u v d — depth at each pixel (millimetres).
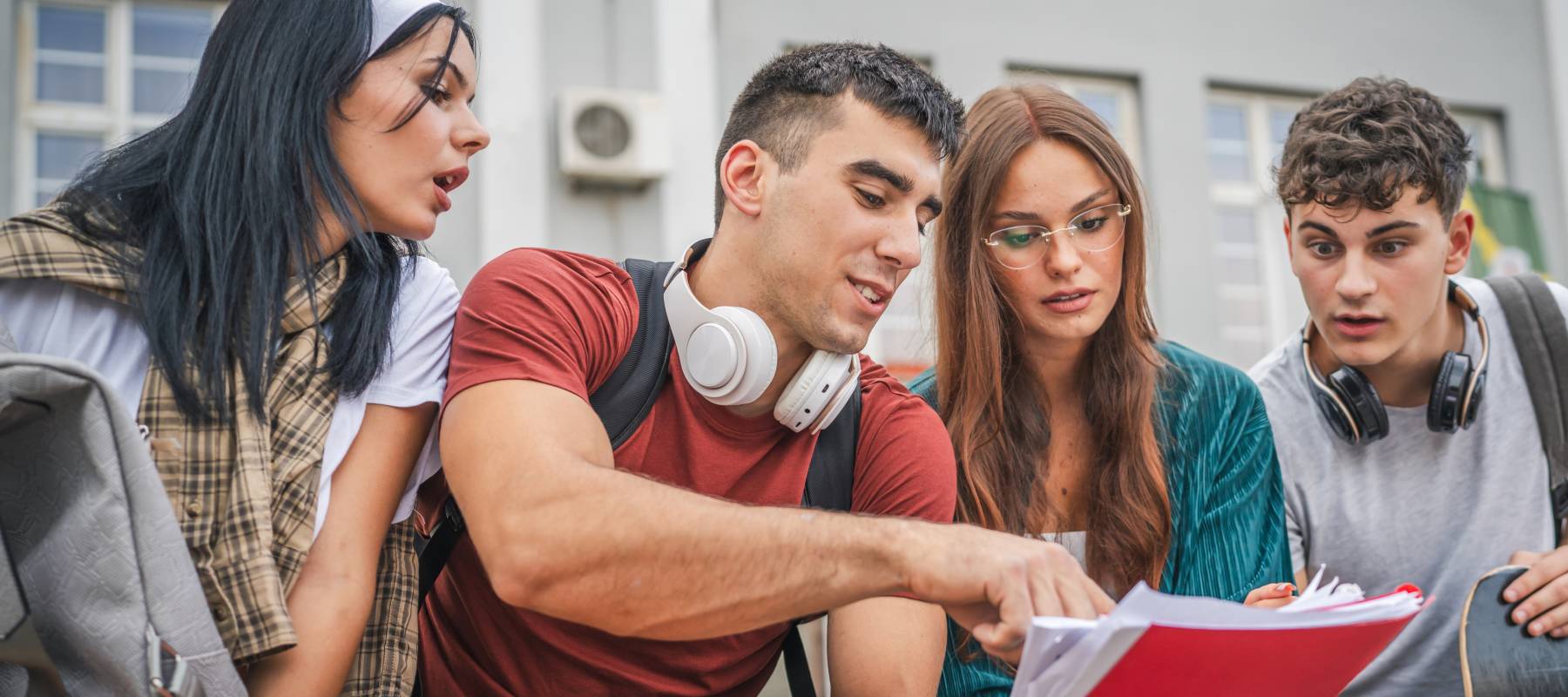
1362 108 1943
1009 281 1868
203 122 1301
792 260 1407
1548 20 7027
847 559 1146
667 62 5375
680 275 1444
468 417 1260
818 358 1434
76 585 1052
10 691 1058
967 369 1905
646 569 1152
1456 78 6875
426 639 1512
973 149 1877
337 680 1215
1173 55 6488
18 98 5035
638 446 1432
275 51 1302
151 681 1042
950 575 1118
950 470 1583
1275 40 6676
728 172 1462
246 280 1245
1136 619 978
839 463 1523
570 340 1356
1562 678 1664
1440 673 2074
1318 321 2016
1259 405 2006
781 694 3834
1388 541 2092
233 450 1197
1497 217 6688
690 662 1476
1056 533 1939
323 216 1313
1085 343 1962
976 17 6188
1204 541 1901
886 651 1553
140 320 1210
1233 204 6609
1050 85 1916
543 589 1169
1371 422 2053
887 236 1396
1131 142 6461
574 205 5219
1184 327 6312
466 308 1382
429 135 1346
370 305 1305
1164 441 1935
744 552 1146
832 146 1396
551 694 1446
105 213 1237
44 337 1206
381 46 1330
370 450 1312
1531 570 1695
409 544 1371
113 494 1045
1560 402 2047
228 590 1150
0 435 1050
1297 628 1031
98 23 5168
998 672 1813
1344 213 1924
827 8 5938
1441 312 2027
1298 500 2137
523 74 5207
